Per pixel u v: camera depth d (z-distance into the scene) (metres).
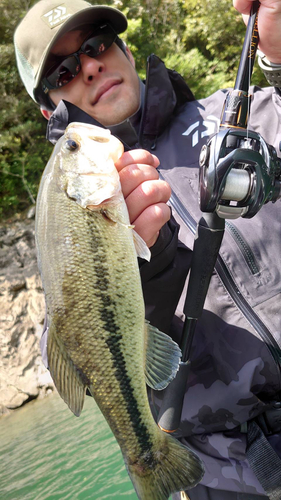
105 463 1.38
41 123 4.64
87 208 0.37
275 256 0.50
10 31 4.50
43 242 0.38
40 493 1.28
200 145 0.58
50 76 0.67
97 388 0.37
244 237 0.50
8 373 2.73
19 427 2.14
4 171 4.14
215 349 0.49
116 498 1.12
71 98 0.67
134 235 0.38
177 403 0.44
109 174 0.38
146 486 0.37
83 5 0.67
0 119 4.35
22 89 4.50
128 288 0.38
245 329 0.48
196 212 0.53
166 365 0.37
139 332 0.38
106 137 0.39
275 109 0.56
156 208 0.38
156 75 0.60
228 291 0.49
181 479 0.36
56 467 1.44
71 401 0.36
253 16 0.43
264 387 0.48
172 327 0.51
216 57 4.87
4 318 2.93
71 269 0.37
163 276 0.44
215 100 0.62
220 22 4.68
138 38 4.62
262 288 0.49
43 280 0.38
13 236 3.49
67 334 0.37
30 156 4.44
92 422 1.84
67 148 0.38
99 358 0.37
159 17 5.16
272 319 0.48
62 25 0.63
